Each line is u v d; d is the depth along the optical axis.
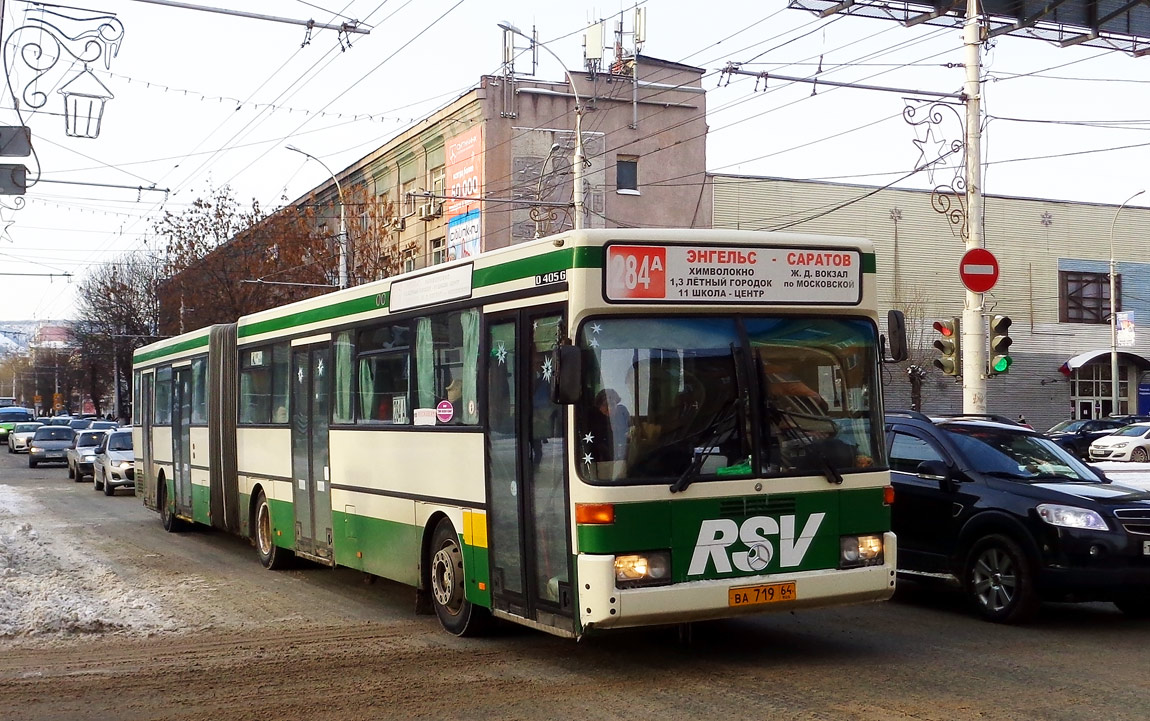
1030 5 23.12
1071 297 48.59
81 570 13.91
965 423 10.99
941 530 10.34
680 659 8.39
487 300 8.87
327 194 49.75
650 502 7.52
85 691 7.67
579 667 8.16
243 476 15.16
